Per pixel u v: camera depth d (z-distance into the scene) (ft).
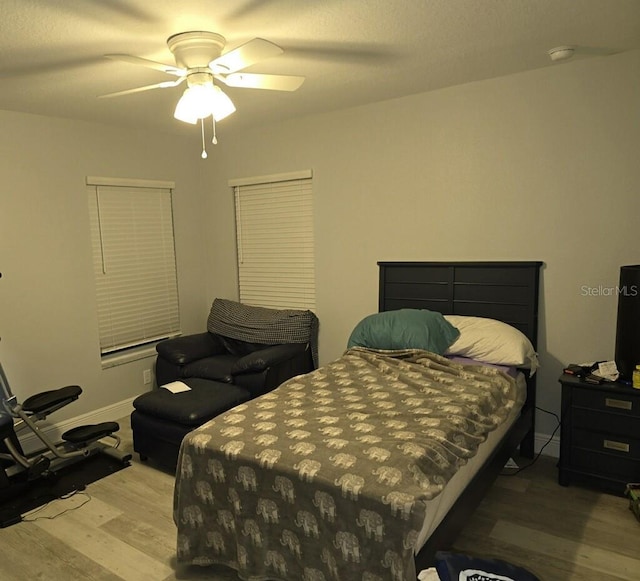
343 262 13.01
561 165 9.80
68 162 12.07
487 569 5.24
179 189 14.98
